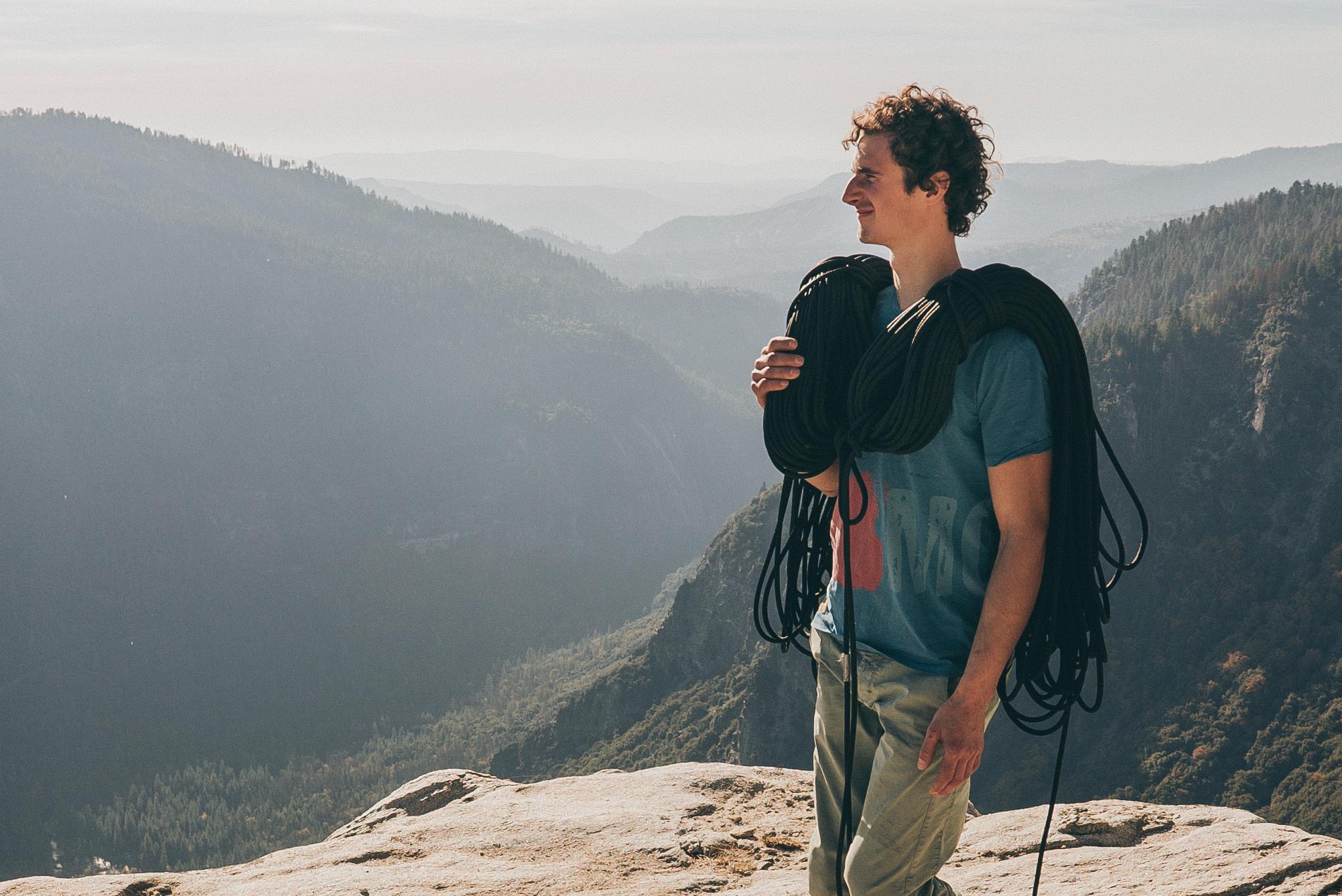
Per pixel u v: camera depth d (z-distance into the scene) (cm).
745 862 417
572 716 11712
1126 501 10375
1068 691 235
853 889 254
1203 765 7894
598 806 487
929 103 242
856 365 254
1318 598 8588
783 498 292
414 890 390
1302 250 15062
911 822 244
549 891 387
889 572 247
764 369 262
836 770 275
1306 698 7931
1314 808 7125
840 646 262
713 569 10856
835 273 261
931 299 231
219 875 436
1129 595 9938
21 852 17038
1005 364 224
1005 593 223
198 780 19038
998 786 8200
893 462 243
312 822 16250
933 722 226
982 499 237
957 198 244
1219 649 8838
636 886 390
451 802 541
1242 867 337
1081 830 396
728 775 516
